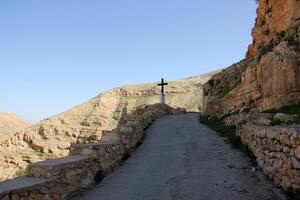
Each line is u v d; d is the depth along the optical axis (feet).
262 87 54.13
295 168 27.61
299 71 44.88
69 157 36.86
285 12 58.08
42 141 258.57
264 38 71.00
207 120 87.61
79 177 34.50
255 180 34.24
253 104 63.82
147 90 395.14
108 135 52.01
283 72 46.24
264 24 71.67
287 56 46.16
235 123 63.46
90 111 357.82
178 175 39.14
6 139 269.03
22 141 260.21
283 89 46.06
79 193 33.94
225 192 31.83
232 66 97.55
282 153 30.50
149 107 122.31
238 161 42.42
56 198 29.45
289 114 40.60
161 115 120.78
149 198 32.24
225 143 55.11
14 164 216.95
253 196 30.09
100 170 39.50
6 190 24.25
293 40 48.75
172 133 72.13
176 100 360.89
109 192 34.65
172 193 33.06
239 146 49.52
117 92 402.72
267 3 70.59
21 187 25.39
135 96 390.21
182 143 59.06
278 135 31.35
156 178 38.86
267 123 42.16
